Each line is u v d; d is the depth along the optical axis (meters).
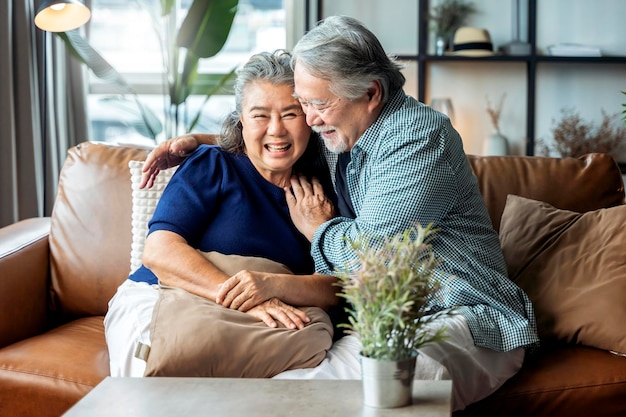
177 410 1.34
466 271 1.99
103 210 2.46
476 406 1.92
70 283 2.44
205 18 4.08
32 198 4.07
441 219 2.01
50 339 2.17
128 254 2.42
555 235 2.28
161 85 4.76
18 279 2.31
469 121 4.89
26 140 4.05
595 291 2.11
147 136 4.57
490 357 1.93
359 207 2.09
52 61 4.22
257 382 1.47
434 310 1.98
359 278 1.33
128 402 1.38
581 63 4.83
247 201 2.09
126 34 4.80
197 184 2.09
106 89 4.74
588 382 1.94
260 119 2.04
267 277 1.86
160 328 1.76
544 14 4.86
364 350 1.34
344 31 1.94
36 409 1.95
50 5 3.47
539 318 2.14
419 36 4.66
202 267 1.91
